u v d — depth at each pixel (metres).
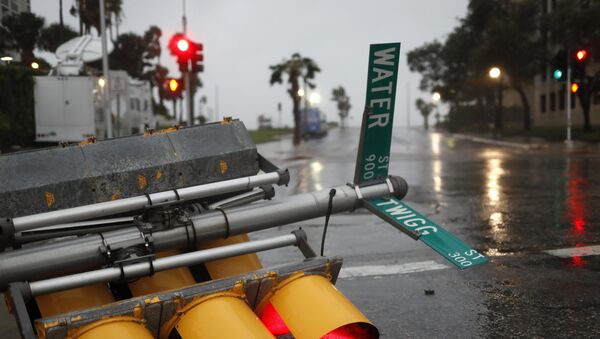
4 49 40.03
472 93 60.84
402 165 23.59
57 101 26.23
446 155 29.22
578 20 40.00
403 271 7.34
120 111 30.25
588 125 39.38
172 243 3.41
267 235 9.75
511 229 9.71
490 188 15.27
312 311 2.94
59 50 31.83
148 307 2.79
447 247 3.32
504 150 31.98
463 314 5.72
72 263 3.12
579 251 8.02
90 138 3.75
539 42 45.38
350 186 3.85
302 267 3.21
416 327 5.41
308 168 24.31
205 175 3.87
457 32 60.91
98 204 3.33
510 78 47.47
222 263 3.77
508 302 6.02
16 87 25.48
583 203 12.05
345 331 3.07
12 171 3.45
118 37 73.56
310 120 66.00
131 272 3.10
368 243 9.03
